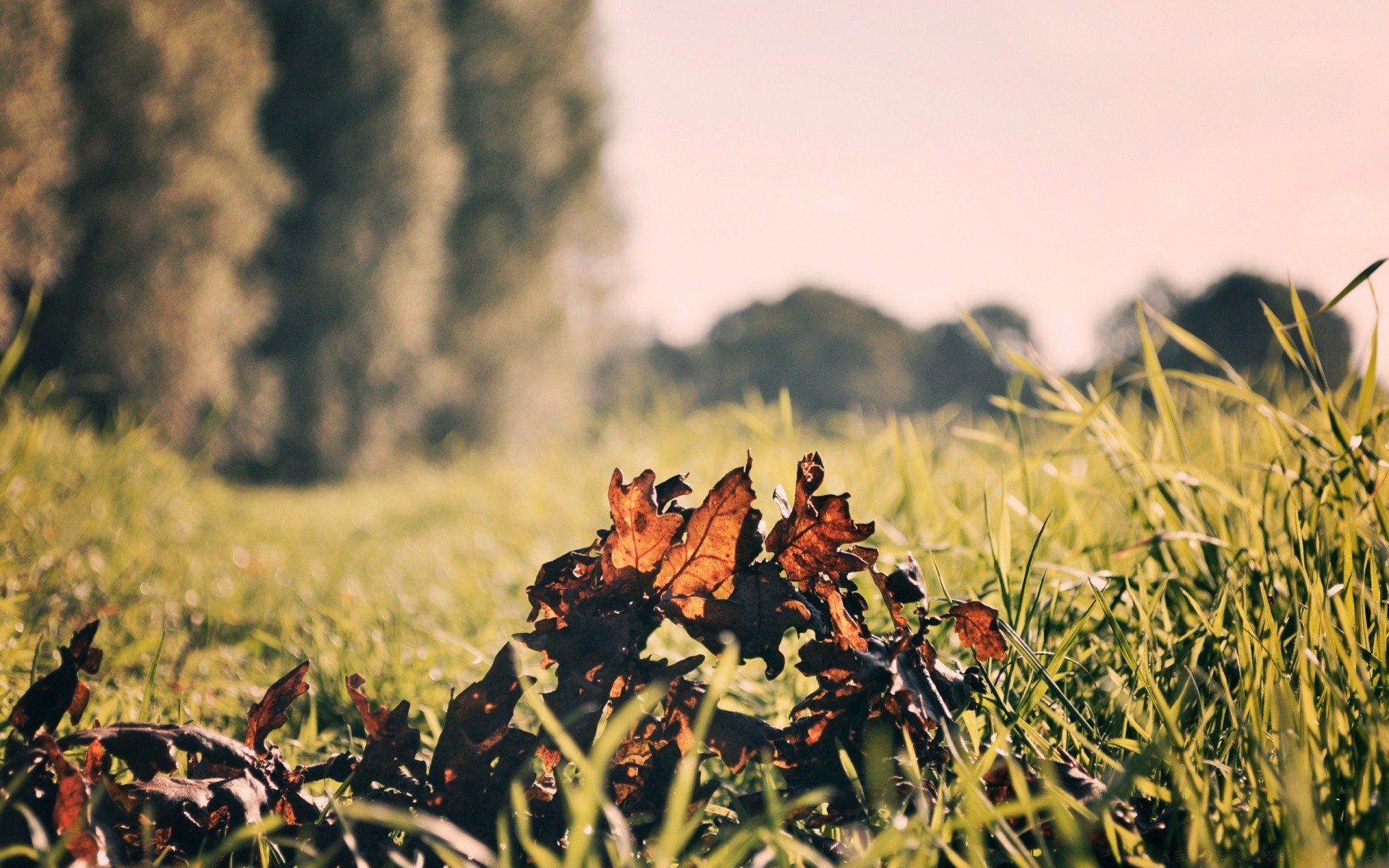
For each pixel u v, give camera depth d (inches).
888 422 58.9
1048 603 42.9
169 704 45.2
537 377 554.3
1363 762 32.9
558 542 88.5
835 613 35.4
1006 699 38.1
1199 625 39.8
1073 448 52.5
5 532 66.5
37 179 226.8
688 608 35.6
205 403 334.0
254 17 350.6
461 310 514.9
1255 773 33.4
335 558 103.9
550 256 549.3
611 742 30.7
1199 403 54.7
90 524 81.2
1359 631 36.9
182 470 134.7
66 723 42.1
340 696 47.9
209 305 311.3
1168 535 41.9
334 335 418.3
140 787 33.6
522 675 34.9
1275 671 34.9
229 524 129.7
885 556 48.6
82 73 277.7
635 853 34.3
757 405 90.1
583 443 182.2
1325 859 30.8
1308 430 42.3
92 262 285.6
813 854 31.8
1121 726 37.7
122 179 287.3
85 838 31.7
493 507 132.9
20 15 220.1
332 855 33.1
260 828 31.9
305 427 414.9
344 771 36.1
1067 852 32.8
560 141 546.9
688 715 34.9
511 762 34.7
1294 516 43.6
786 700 43.1
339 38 412.2
